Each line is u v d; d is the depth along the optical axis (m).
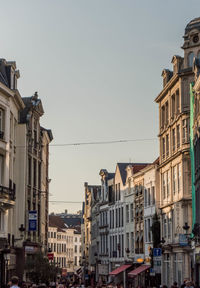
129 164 87.38
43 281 55.50
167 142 63.50
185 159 56.03
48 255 58.94
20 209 58.97
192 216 54.19
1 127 50.56
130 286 77.69
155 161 70.75
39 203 67.12
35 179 65.44
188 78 56.22
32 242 61.62
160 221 65.56
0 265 50.25
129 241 81.62
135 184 78.69
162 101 65.56
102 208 97.88
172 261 59.50
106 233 94.19
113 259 89.56
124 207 84.50
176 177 58.94
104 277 94.62
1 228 49.50
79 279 103.81
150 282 68.38
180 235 50.91
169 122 61.53
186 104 56.09
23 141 59.88
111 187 92.31
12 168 53.91
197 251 49.91
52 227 156.88
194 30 55.94
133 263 77.50
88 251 115.19
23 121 61.31
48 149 77.38
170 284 60.06
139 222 76.38
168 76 63.75
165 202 63.84
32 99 64.31
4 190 49.12
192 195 53.03
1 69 54.41
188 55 56.44
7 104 51.22
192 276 53.00
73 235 173.38
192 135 53.06
